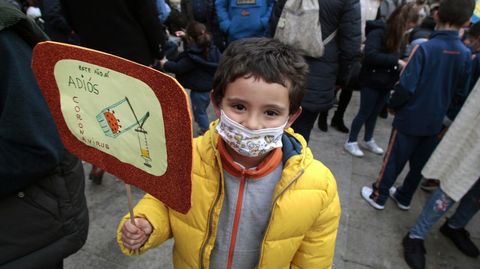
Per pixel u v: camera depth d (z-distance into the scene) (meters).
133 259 2.13
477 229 2.78
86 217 1.30
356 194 3.08
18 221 1.08
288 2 2.49
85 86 0.75
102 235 2.29
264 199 1.00
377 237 2.55
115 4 2.39
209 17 4.27
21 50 0.97
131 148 0.76
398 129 2.57
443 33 2.25
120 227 0.95
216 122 1.04
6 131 0.95
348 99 4.19
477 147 1.90
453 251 2.49
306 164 0.99
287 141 1.03
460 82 2.59
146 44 2.69
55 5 3.29
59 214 1.17
